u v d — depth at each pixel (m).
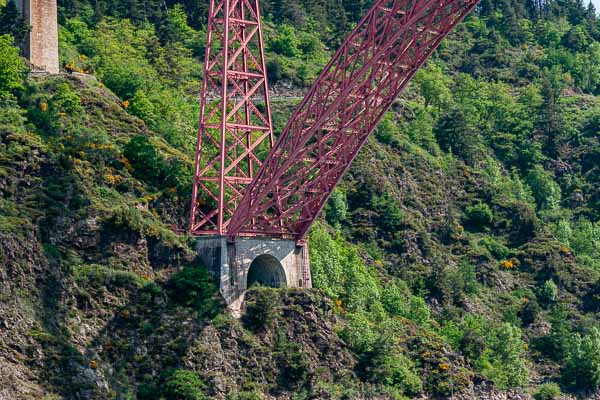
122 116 195.62
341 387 166.12
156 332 158.25
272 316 167.25
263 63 175.12
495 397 187.25
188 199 180.00
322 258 191.75
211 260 168.50
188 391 152.88
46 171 168.62
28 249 155.12
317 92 156.12
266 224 171.25
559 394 196.88
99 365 150.75
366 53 150.00
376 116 157.00
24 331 146.88
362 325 175.25
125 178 176.50
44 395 141.88
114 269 162.62
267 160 161.75
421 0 143.12
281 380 162.75
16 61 185.75
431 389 180.25
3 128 171.38
